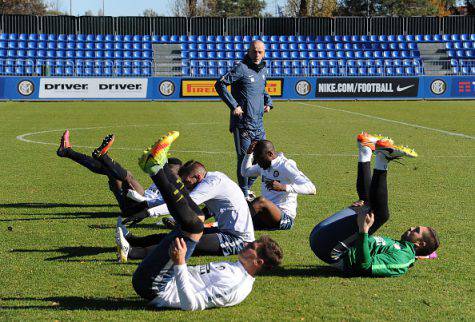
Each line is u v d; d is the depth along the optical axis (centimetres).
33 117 2550
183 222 531
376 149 634
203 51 4122
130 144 1755
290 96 3591
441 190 1132
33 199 1046
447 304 582
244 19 4303
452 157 1538
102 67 3806
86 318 539
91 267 685
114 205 1005
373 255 658
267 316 548
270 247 561
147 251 710
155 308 564
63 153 854
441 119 2525
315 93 3603
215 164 1394
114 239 801
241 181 1010
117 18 4200
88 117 2564
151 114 2705
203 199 677
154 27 4234
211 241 696
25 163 1413
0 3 6775
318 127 2239
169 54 4116
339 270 679
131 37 4147
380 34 4375
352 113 2794
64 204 1010
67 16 4153
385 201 644
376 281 645
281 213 839
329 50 4188
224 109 2970
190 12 6288
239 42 4191
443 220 909
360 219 636
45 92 3456
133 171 1309
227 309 563
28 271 670
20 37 4047
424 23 4381
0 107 3033
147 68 3959
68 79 3469
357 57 4166
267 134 2023
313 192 833
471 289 624
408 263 660
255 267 564
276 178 847
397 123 2377
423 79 3628
